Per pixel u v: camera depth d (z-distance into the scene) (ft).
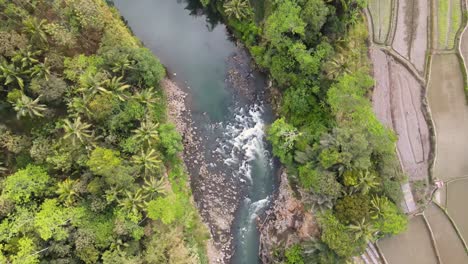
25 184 75.00
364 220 80.12
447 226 94.58
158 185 86.17
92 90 83.61
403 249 93.50
